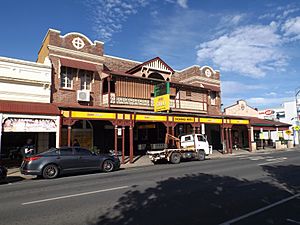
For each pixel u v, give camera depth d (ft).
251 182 33.06
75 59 69.87
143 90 79.71
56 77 65.87
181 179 35.73
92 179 38.22
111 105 71.72
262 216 19.65
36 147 61.26
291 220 18.78
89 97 69.46
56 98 65.16
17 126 49.37
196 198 25.03
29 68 60.03
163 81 82.64
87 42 72.38
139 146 83.35
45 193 28.94
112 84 76.38
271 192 27.48
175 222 18.31
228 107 113.70
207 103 96.27
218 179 35.40
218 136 106.22
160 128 89.45
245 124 94.07
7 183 39.04
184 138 70.44
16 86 58.13
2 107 48.85
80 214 20.51
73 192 28.84
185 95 91.09
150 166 55.72
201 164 55.11
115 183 33.83
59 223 18.51
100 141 73.51
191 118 76.23
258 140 123.44
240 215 19.88
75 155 44.34
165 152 60.39
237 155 80.89
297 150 98.32
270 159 62.23
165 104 73.51
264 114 149.38
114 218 19.36
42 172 40.78
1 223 18.74
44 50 73.10
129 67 87.30
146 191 28.30
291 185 31.09
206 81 102.42
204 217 19.40
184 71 104.37
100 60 74.08
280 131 122.21
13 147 59.00
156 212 20.68
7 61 57.11
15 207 23.09
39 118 51.47
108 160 47.96
